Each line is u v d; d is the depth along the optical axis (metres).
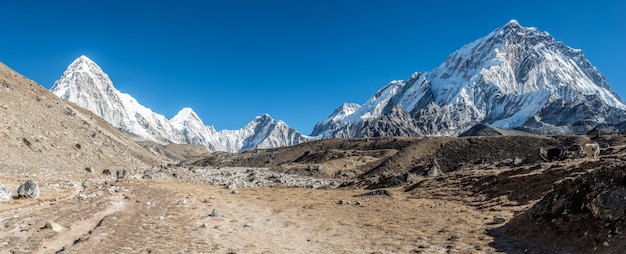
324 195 58.03
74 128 96.44
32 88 132.50
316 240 26.70
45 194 35.12
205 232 26.70
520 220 27.14
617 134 157.75
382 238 27.02
